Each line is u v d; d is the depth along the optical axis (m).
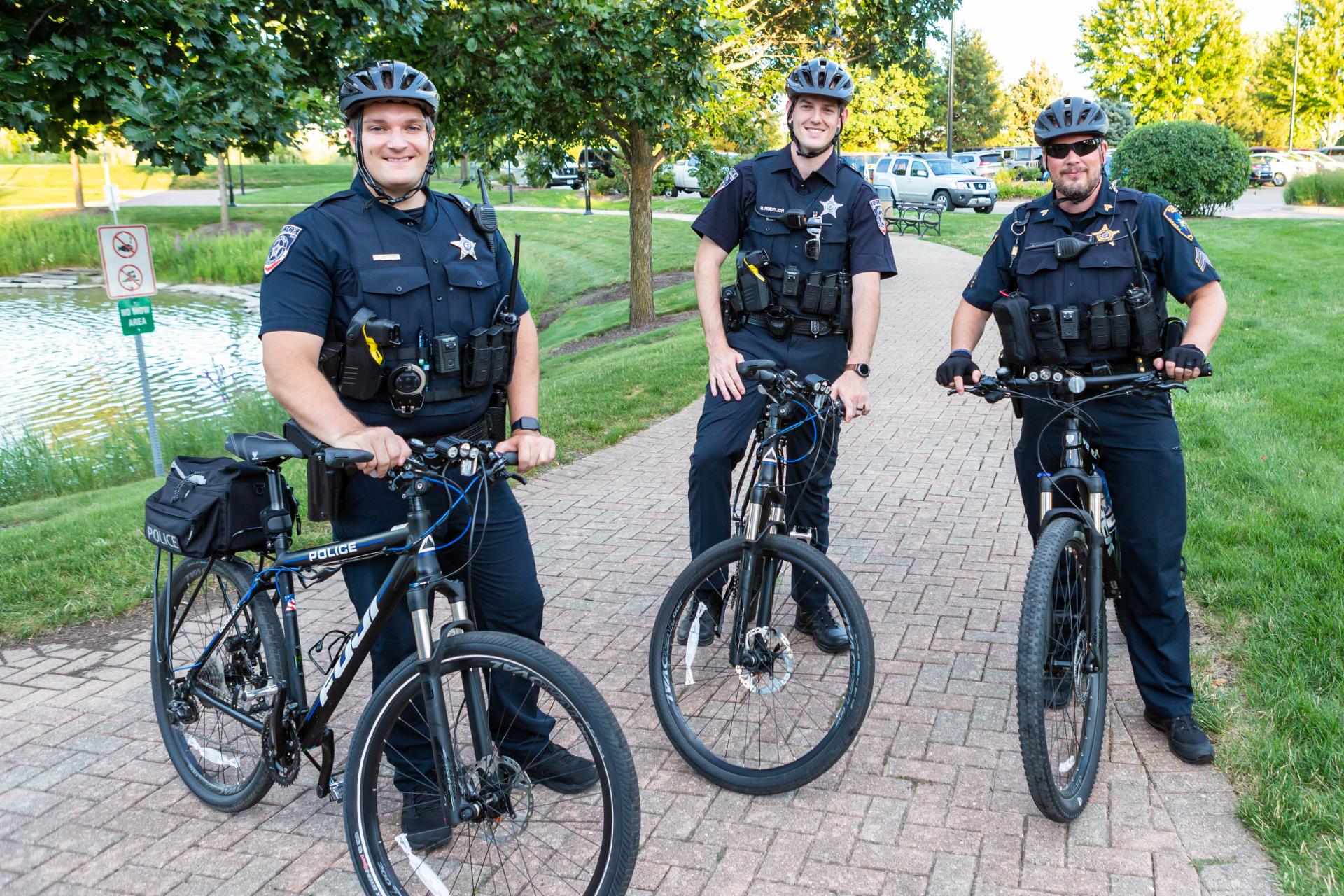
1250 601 4.14
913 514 5.70
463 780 2.55
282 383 2.62
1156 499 3.21
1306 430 6.44
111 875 2.94
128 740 3.71
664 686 3.32
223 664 3.17
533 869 2.83
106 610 4.86
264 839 3.09
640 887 2.78
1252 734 3.27
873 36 15.83
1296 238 17.44
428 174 2.86
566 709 2.46
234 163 76.94
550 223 35.31
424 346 2.77
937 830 2.96
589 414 8.48
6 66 6.46
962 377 3.32
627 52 11.32
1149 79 51.12
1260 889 2.64
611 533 5.67
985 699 3.69
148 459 10.33
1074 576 3.10
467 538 2.92
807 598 3.43
